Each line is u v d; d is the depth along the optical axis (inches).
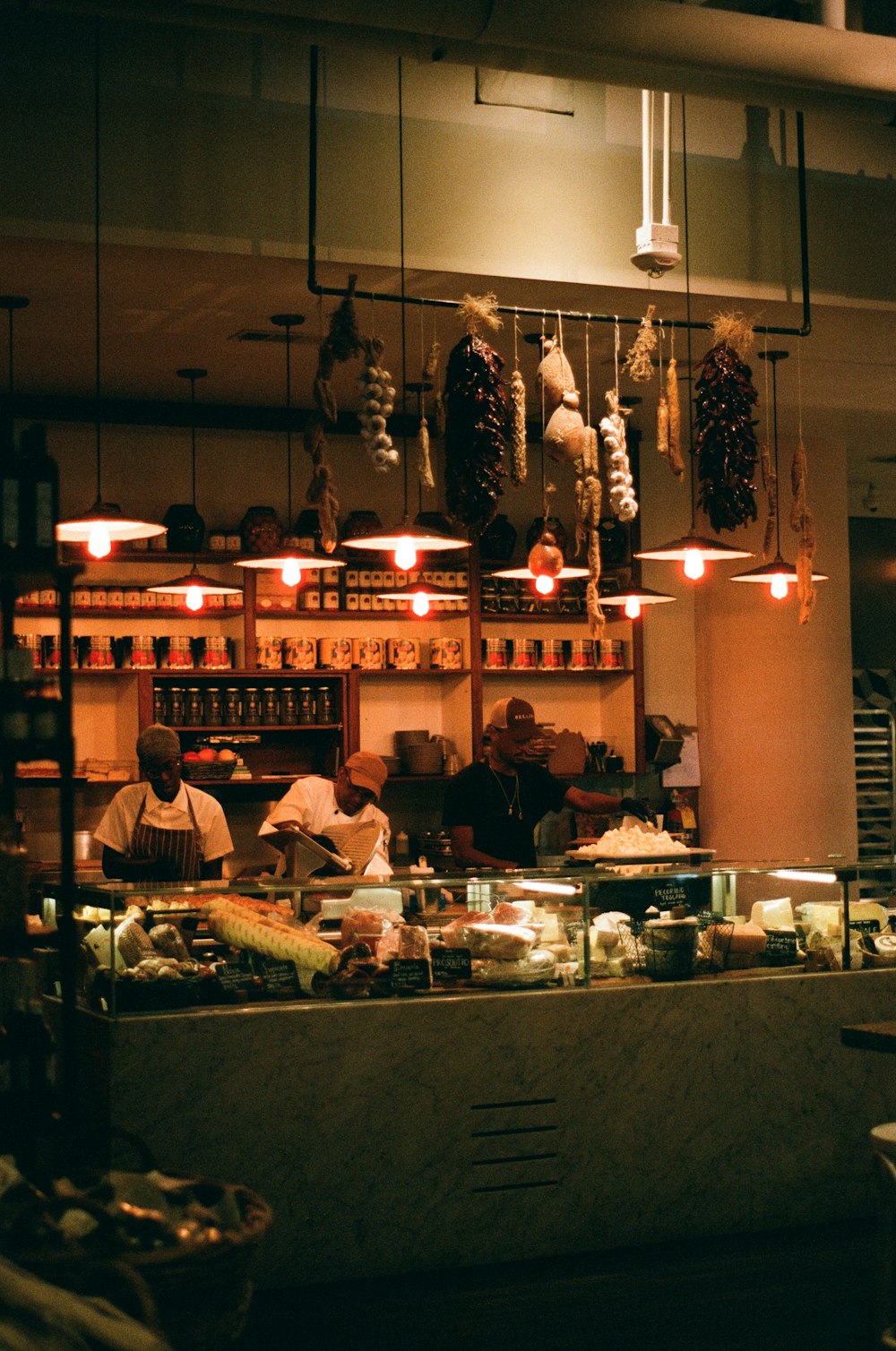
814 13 218.8
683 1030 183.0
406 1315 157.9
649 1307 160.4
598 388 296.2
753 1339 151.9
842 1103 190.1
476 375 200.4
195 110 204.4
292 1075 166.1
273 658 295.0
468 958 175.5
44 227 195.9
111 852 243.3
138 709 284.7
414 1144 170.6
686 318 244.4
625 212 231.1
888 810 418.3
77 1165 136.0
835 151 247.4
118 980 162.4
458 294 229.8
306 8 167.6
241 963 169.0
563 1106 177.2
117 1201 111.7
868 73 194.7
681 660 350.9
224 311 233.6
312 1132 166.6
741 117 240.8
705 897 190.9
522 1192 175.0
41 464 135.6
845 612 352.5
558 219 226.5
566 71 191.8
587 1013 178.9
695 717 353.1
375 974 171.2
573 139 228.4
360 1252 168.1
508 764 247.9
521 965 176.2
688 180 236.2
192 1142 161.8
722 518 214.5
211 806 248.2
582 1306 160.9
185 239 202.5
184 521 286.8
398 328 249.0
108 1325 89.8
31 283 216.8
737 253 238.5
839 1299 162.9
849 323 255.6
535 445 332.8
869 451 375.6
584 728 339.0
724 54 186.5
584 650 327.0
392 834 317.7
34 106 196.1
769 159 242.4
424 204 218.1
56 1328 87.9
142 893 166.1
